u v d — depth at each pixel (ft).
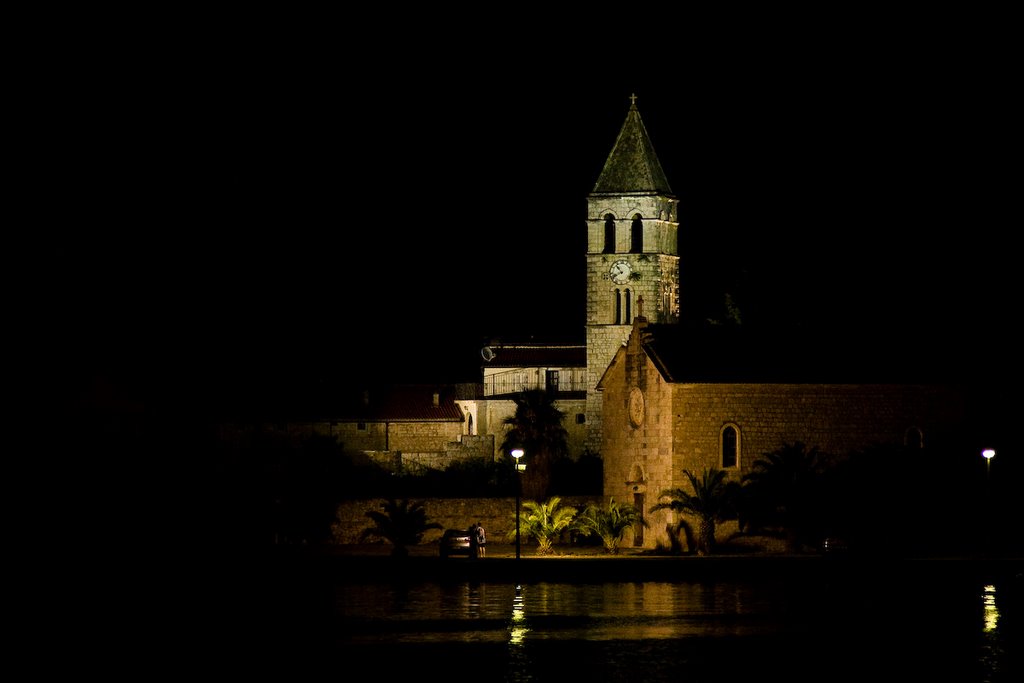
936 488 314.96
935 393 323.78
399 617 224.12
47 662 197.67
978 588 256.93
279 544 341.21
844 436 320.70
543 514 320.29
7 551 338.34
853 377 322.34
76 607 248.73
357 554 318.04
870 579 268.00
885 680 180.45
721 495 309.63
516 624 215.92
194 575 291.38
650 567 281.13
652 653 194.18
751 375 319.47
